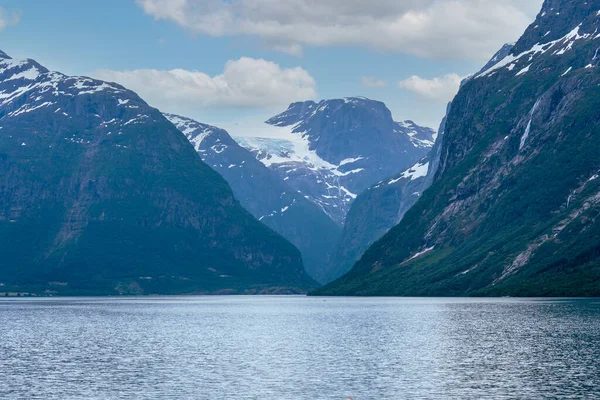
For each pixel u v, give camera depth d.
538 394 153.88
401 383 167.00
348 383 168.38
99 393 160.88
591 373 173.75
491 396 153.00
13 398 156.88
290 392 160.25
